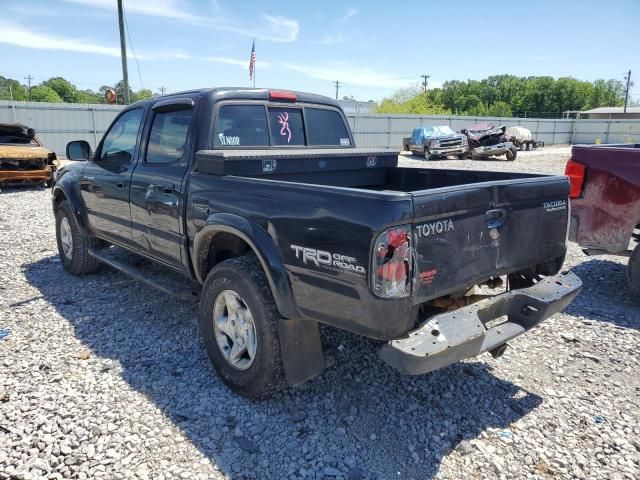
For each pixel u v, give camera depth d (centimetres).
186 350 407
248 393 332
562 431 310
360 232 259
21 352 399
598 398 347
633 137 4856
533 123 4756
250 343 328
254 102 426
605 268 639
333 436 302
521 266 329
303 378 319
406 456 286
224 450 287
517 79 11419
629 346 421
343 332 433
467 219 285
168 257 423
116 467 271
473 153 2706
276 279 304
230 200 340
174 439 296
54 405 326
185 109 413
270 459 281
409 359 251
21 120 2592
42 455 279
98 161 527
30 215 999
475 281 297
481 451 291
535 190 326
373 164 467
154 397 338
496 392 352
